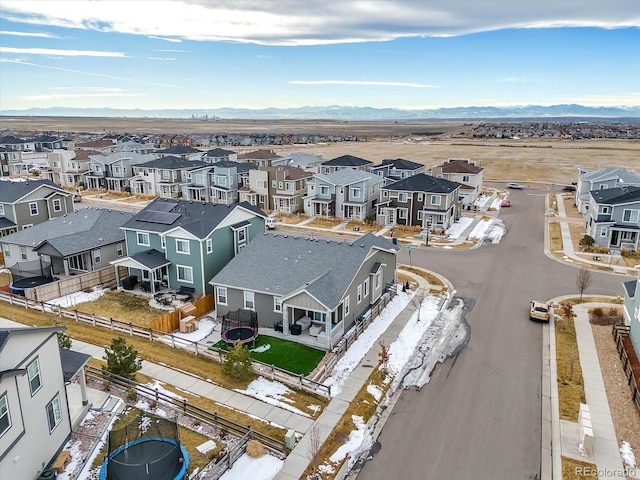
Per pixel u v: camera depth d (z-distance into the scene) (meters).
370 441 20.97
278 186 73.12
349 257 33.03
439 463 19.56
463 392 24.89
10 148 111.06
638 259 49.09
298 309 31.84
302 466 19.12
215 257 38.44
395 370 27.12
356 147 187.00
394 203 63.94
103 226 45.00
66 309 35.00
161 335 30.67
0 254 47.53
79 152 98.44
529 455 20.05
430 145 197.38
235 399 23.78
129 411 22.16
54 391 18.67
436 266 46.56
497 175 112.56
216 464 18.67
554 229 61.72
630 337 29.72
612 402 23.88
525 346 30.00
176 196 83.19
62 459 18.20
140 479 16.61
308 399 24.03
